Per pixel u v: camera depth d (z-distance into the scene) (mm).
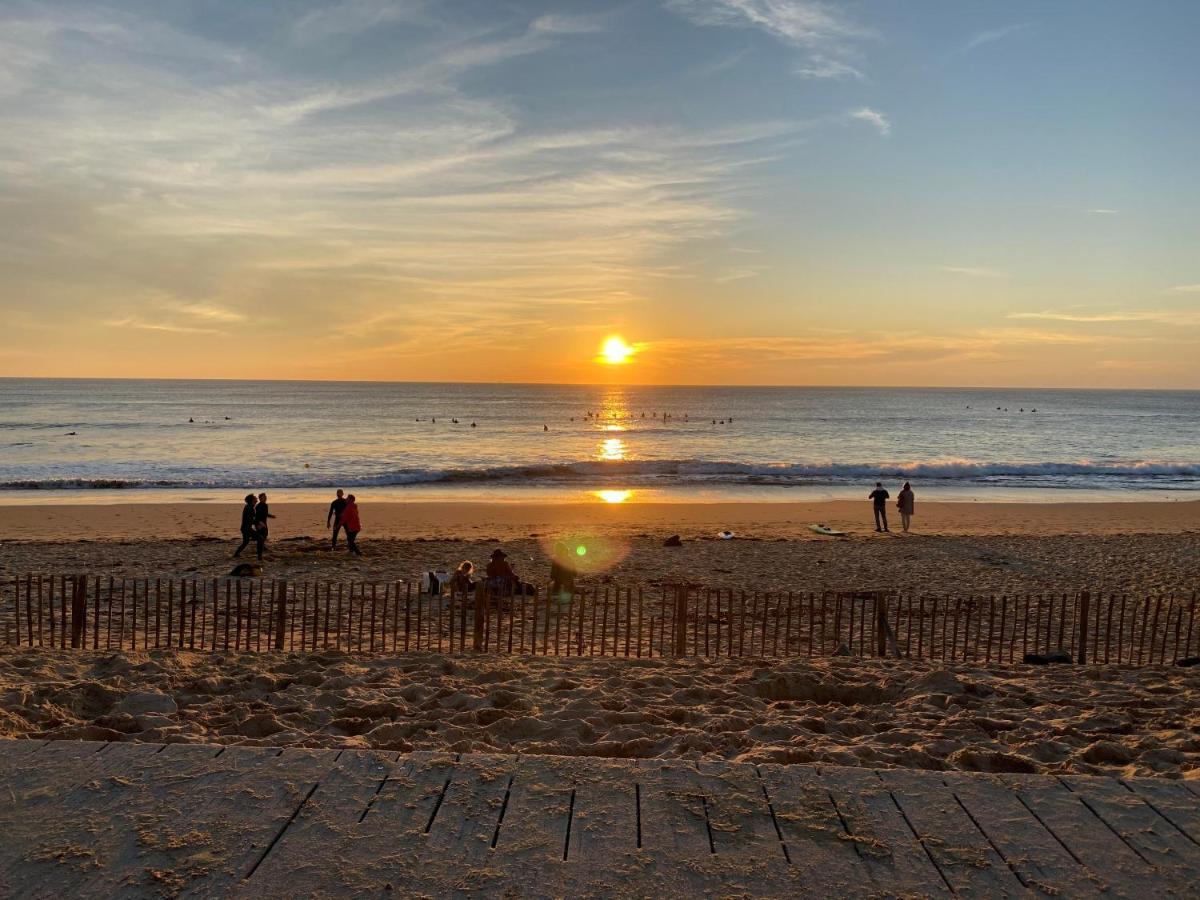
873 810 4805
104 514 26953
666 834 4500
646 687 8555
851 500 34312
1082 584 17469
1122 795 5012
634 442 68812
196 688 8172
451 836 4434
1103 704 8289
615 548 21547
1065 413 135500
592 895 3951
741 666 9727
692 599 15523
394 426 84375
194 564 18547
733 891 4020
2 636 11453
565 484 39000
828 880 4129
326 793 4859
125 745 5410
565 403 153250
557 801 4824
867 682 9164
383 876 4070
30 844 4289
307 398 158500
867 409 144250
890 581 17562
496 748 6441
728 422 101688
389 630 12617
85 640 10578
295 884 3992
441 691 8273
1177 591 16781
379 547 21328
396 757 5320
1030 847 4461
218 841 4344
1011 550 21703
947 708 8156
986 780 5172
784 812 4762
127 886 3957
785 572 18484
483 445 63469
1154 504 32969
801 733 7031
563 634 12523
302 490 36156
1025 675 9695
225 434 71188
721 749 6500
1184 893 4082
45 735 6375
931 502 33562
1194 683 9289
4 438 65062
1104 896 4051
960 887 4094
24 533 23406
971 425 99188
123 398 146250
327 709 7543
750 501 33938
